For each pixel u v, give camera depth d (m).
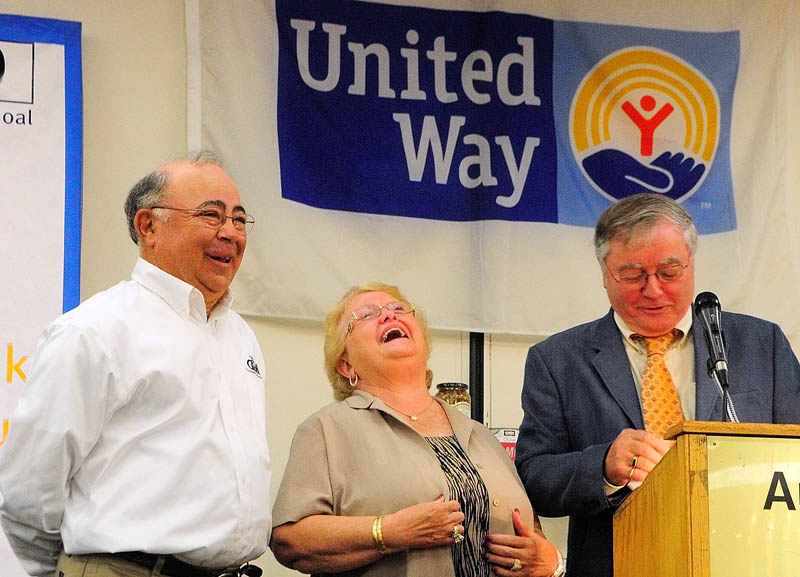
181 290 2.62
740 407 2.83
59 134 3.58
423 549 2.63
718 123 4.12
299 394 3.78
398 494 2.68
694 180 4.07
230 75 3.80
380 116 3.92
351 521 2.61
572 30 4.11
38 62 3.60
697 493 1.98
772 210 4.09
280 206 3.77
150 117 3.81
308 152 3.84
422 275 3.87
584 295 3.96
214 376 2.59
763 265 4.04
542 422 2.97
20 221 3.50
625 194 4.04
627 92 4.10
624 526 2.30
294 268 3.75
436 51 4.00
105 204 3.72
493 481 2.80
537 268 3.95
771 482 1.99
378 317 2.96
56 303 3.49
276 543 2.70
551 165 4.02
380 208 3.87
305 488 2.72
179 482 2.46
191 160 2.76
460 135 3.98
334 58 3.91
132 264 3.71
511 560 2.69
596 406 2.92
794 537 1.97
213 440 2.52
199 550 2.43
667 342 2.98
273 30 3.87
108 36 3.82
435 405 2.97
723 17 4.20
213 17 3.83
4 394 3.40
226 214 2.69
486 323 3.89
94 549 2.39
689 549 1.96
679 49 4.16
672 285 2.90
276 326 3.79
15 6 3.75
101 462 2.45
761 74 4.18
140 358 2.50
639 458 2.64
